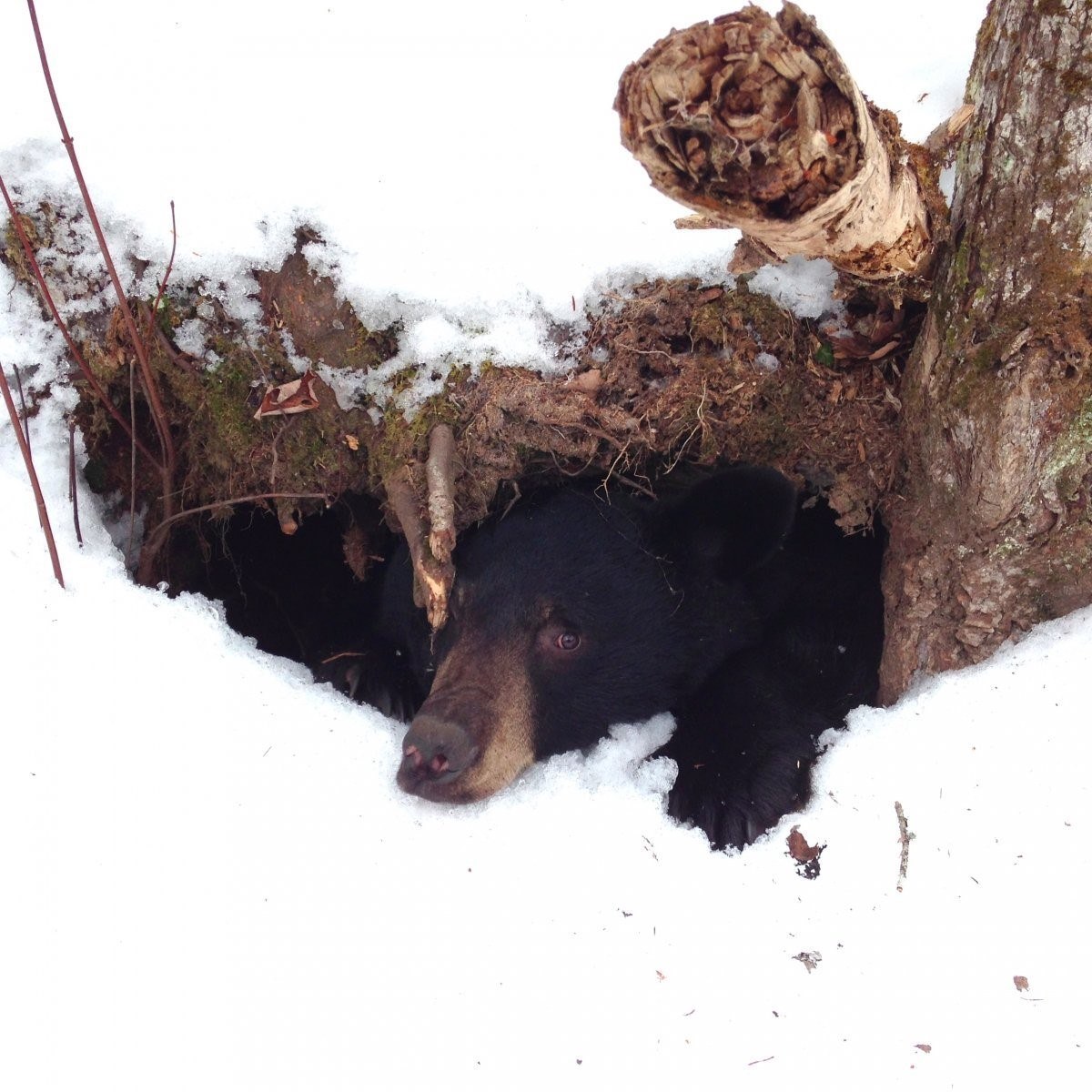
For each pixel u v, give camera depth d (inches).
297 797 35.3
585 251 39.0
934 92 38.9
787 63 26.4
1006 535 34.9
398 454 40.2
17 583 37.0
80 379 41.0
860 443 39.0
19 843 32.8
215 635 38.6
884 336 38.0
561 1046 31.0
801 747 40.2
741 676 43.8
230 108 41.3
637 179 40.1
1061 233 32.0
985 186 33.1
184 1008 31.1
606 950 32.7
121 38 42.8
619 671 43.0
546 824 36.1
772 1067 30.5
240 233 39.3
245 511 47.6
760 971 32.2
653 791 41.1
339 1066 30.6
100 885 32.6
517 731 40.1
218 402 41.8
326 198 39.4
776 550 43.8
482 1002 31.7
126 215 39.4
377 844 34.9
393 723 39.8
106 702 35.6
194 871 33.2
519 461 41.3
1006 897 31.9
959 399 34.1
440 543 38.2
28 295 40.1
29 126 39.8
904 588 38.2
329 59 42.9
